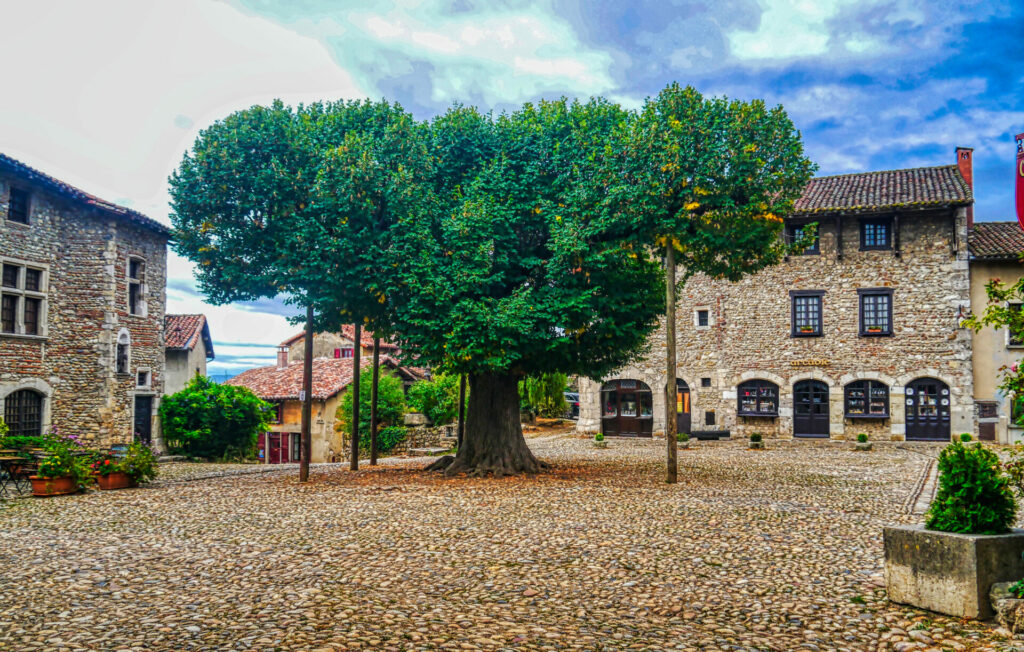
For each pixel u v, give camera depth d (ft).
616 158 42.88
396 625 16.89
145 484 47.32
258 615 17.63
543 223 46.39
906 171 85.87
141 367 70.33
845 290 82.07
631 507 34.27
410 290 41.91
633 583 20.79
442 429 94.99
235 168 41.16
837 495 38.06
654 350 92.27
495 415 51.93
